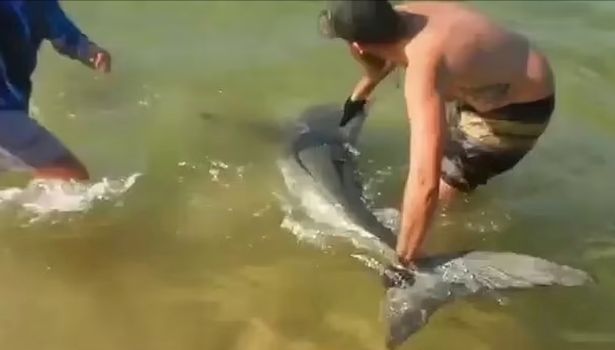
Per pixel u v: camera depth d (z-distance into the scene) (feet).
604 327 8.48
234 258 9.42
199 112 11.69
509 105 9.18
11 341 8.47
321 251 9.42
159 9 14.25
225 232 9.75
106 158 10.80
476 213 9.88
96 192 10.22
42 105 11.74
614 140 11.07
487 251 8.89
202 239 9.68
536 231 9.65
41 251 9.48
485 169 9.73
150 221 9.90
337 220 9.50
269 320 8.68
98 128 11.35
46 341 8.46
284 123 11.41
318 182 9.84
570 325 8.51
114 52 13.00
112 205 10.09
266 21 13.92
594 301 8.75
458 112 9.57
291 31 13.61
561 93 11.93
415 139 8.04
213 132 11.29
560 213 9.91
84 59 10.70
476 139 9.53
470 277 8.25
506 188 10.27
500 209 9.95
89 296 8.98
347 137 10.36
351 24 8.41
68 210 9.98
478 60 8.64
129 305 8.87
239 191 10.28
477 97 9.02
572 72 12.32
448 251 9.12
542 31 13.34
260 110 11.72
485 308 8.68
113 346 8.41
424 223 8.01
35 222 9.83
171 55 12.98
